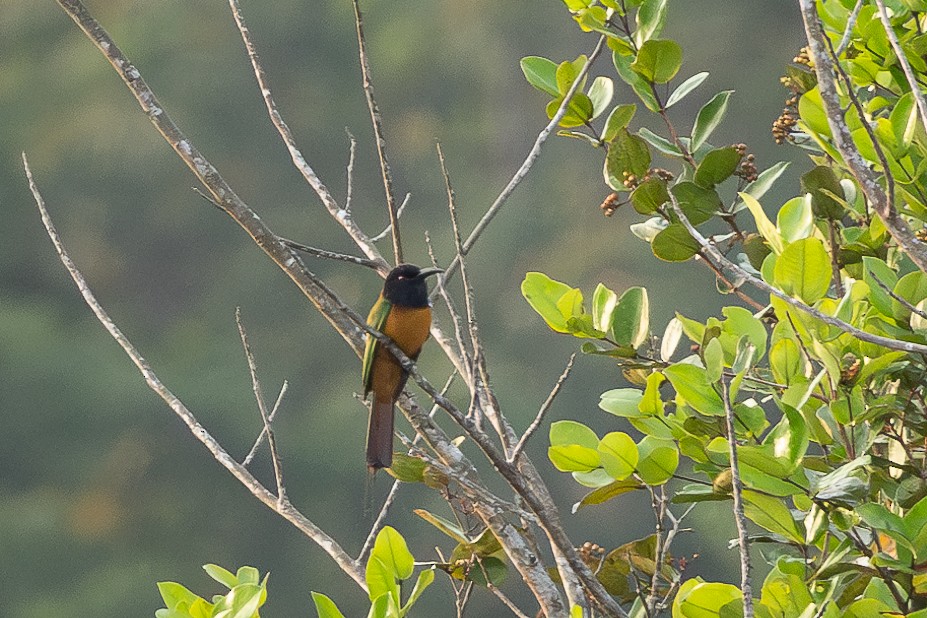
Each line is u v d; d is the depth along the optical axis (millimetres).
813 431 5047
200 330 25531
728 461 4730
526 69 6004
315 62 27484
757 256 5660
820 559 4809
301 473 22516
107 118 26422
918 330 4910
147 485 23141
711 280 22094
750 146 24016
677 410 5109
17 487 23141
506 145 26969
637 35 5809
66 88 26938
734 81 24359
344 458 22391
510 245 24250
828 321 4355
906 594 4605
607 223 24156
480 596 17734
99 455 23266
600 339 5355
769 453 4488
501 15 27453
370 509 5496
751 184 5703
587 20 5809
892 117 4867
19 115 26734
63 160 26438
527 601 17531
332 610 4633
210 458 23234
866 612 4395
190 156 5324
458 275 23781
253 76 26844
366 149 26844
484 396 5461
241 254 26109
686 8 24812
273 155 26797
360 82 27531
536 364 22281
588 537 19438
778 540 4852
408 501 20938
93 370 23891
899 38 5219
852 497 4414
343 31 27422
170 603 5078
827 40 4312
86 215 26438
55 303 26484
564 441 5125
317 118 26844
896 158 4875
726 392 4191
